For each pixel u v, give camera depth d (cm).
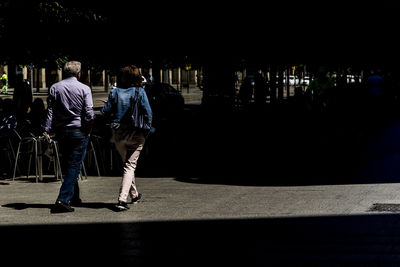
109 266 705
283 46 3092
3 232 898
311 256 717
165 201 1141
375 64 3638
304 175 1490
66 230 903
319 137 2417
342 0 3128
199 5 2692
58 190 1341
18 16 1966
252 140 2409
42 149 1502
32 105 1596
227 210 1029
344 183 1329
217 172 1611
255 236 829
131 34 2566
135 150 1069
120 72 1055
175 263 709
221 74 2912
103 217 997
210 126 2809
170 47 2730
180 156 2003
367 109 2714
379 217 930
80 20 2267
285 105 2855
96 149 1695
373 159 1770
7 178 1548
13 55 2030
